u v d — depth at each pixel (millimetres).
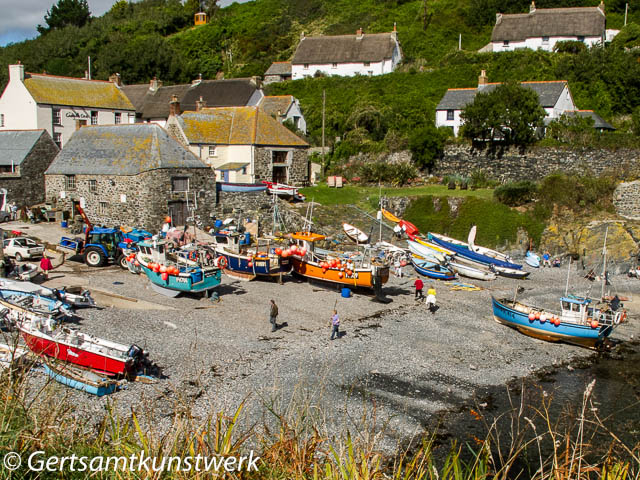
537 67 64938
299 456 6805
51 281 28172
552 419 17719
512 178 51875
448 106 57188
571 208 46594
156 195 39500
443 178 54094
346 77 72562
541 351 24953
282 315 26578
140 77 83375
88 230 33188
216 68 89250
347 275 30797
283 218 45469
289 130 55938
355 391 19078
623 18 76875
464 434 16609
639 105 57812
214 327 23969
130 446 6805
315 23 96000
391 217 45531
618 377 22172
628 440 16172
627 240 42156
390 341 24266
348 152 57562
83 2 113562
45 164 44875
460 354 23562
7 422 6652
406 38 81875
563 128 50875
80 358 17391
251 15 102000
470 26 82812
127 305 25703
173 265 28750
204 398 17016
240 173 48969
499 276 39000
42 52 95062
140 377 17625
